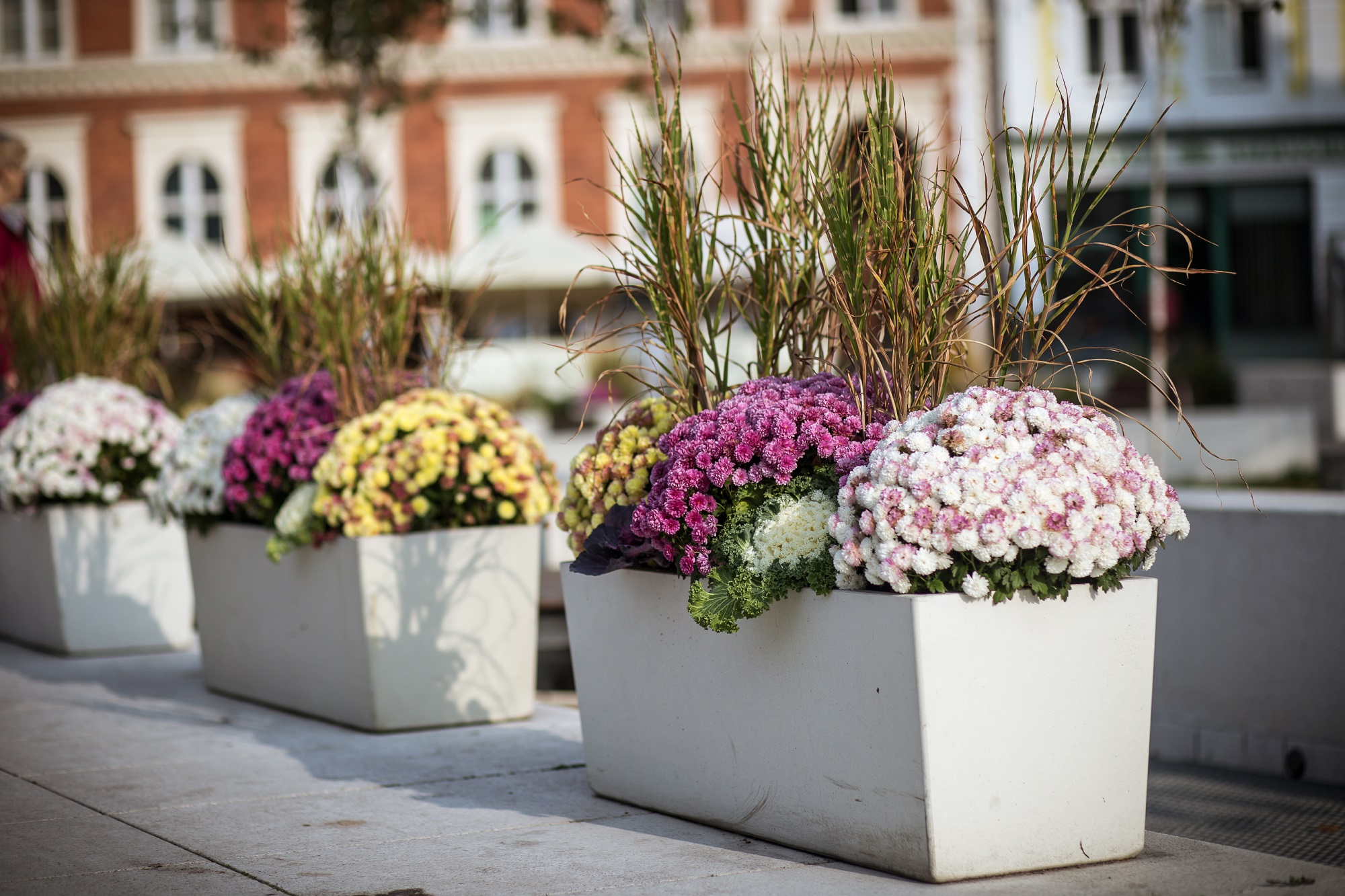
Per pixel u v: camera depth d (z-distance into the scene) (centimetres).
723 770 300
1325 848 331
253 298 518
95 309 668
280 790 348
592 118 2325
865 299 299
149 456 584
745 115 358
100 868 280
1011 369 343
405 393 456
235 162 2352
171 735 418
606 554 315
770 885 260
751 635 288
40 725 435
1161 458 1007
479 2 1325
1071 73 2125
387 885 267
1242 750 425
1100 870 267
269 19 2339
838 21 2198
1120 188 2133
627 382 1698
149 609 588
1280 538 413
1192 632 441
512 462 423
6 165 672
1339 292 1473
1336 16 2136
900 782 257
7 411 634
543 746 397
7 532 610
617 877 269
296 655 444
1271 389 1346
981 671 256
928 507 257
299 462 434
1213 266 2170
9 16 2364
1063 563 256
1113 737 271
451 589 418
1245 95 2136
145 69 2341
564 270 1770
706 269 359
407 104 1298
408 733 414
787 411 290
